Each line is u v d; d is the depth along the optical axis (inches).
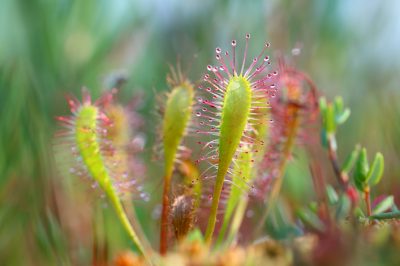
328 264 5.1
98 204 7.9
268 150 7.1
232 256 5.4
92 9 12.4
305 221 6.4
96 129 6.9
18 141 8.7
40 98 9.6
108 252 7.4
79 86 11.3
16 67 9.7
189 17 12.9
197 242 5.8
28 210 8.1
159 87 11.6
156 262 6.1
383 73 12.4
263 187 7.1
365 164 6.3
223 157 6.2
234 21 12.7
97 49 12.1
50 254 7.8
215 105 6.3
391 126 9.6
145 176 7.9
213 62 11.9
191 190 6.6
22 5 11.7
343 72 12.5
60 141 8.5
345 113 7.2
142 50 12.7
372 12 13.3
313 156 8.2
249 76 6.2
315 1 12.8
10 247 7.9
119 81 8.8
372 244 5.1
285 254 5.4
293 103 7.2
